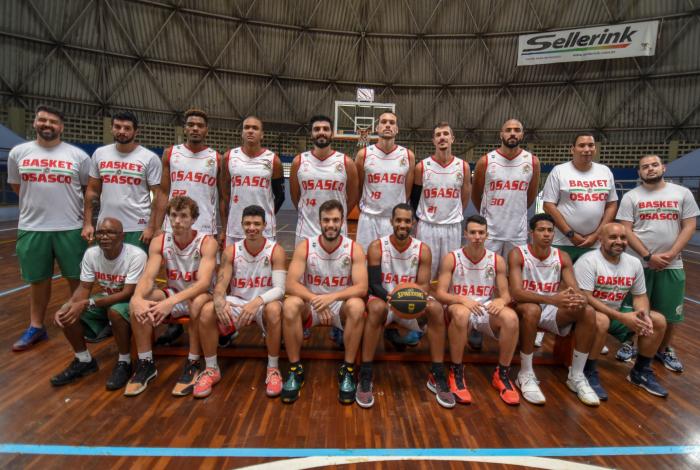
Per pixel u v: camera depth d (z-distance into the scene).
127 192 2.63
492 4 11.60
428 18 11.95
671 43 10.95
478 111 13.04
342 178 2.79
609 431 1.83
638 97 11.69
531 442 1.73
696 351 2.81
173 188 2.75
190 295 2.12
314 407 1.97
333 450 1.64
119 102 11.62
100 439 1.67
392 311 2.12
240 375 2.29
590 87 12.05
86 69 11.06
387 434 1.76
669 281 2.46
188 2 11.13
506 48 12.11
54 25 10.46
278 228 10.12
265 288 2.34
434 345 2.12
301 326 2.11
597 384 2.21
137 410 1.90
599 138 12.40
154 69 11.70
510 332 2.09
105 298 2.15
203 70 12.14
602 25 11.14
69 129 11.27
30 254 2.51
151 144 12.24
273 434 1.74
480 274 2.40
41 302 2.61
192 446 1.64
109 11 10.74
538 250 2.36
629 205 2.57
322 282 2.34
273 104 12.92
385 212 2.88
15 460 1.52
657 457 1.65
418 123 13.29
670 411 2.02
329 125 2.71
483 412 1.97
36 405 1.91
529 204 3.02
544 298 2.16
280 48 12.23
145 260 2.29
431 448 1.67
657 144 11.80
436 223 2.90
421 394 2.14
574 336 2.19
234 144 12.97
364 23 12.08
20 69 10.45
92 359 2.26
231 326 2.16
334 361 2.53
